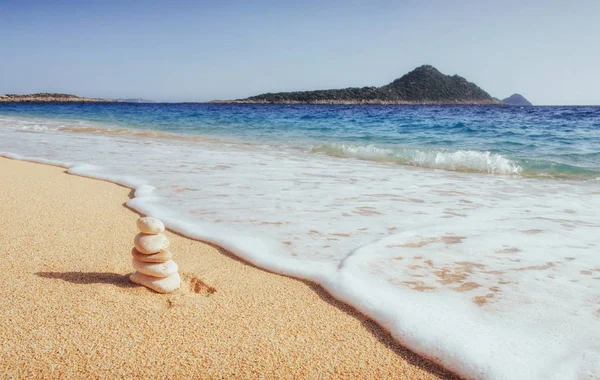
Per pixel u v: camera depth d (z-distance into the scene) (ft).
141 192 6.01
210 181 6.81
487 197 6.14
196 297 3.10
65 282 3.20
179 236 4.37
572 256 3.82
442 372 2.38
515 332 2.67
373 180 7.23
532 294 3.14
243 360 2.40
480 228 4.58
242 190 6.21
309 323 2.81
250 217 4.90
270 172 7.73
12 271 3.37
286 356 2.45
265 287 3.29
